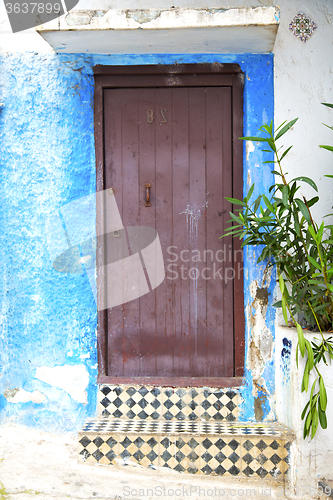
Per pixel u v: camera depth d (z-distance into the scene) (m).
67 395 2.84
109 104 2.87
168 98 2.86
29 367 2.87
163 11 2.39
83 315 2.86
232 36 2.51
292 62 2.75
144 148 2.88
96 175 2.86
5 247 2.89
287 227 2.34
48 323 2.86
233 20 2.36
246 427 2.66
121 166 2.89
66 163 2.85
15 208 2.88
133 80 2.84
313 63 2.75
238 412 2.77
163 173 2.88
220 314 2.88
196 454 2.55
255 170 2.78
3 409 2.87
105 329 2.90
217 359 2.88
